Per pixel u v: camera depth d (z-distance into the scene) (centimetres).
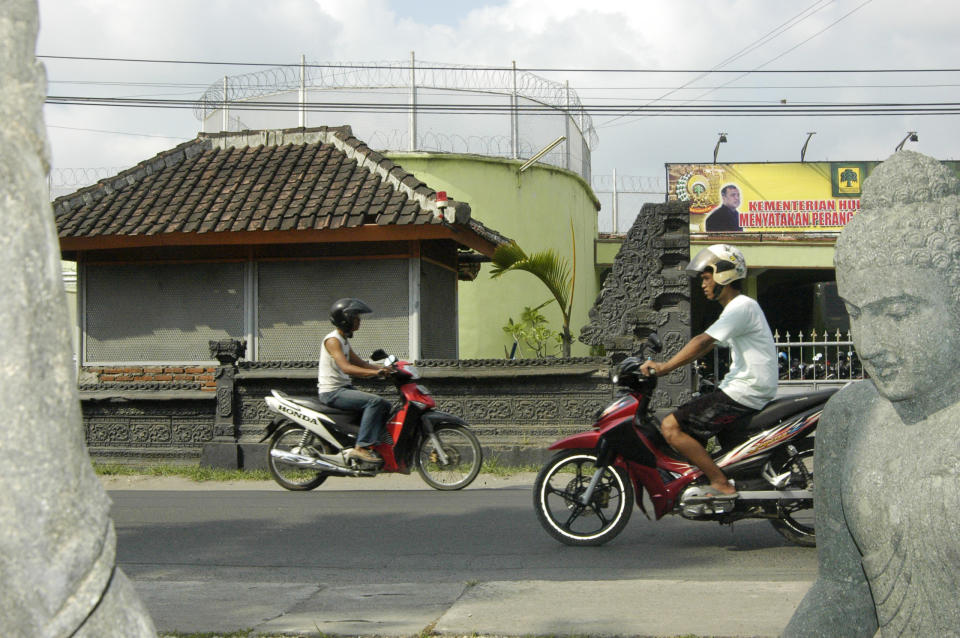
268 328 1218
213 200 1248
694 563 618
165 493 965
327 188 1233
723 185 2695
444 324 1298
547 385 1085
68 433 118
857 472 170
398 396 1109
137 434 1151
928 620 155
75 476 118
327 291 1208
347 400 955
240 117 1919
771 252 2255
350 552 670
